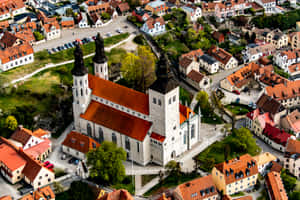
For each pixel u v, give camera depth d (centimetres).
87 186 18800
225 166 18750
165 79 19000
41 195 17575
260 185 19600
